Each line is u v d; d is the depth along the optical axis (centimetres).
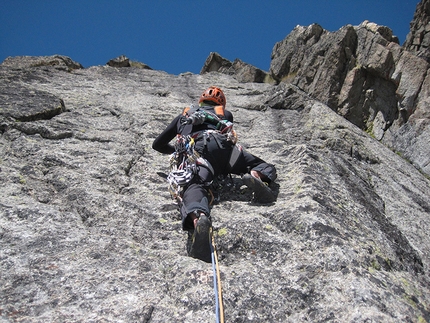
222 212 417
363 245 376
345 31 918
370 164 643
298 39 1050
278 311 307
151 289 322
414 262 415
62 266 331
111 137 575
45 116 595
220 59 1202
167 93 856
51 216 387
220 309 301
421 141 778
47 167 474
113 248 357
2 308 291
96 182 454
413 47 898
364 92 880
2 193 410
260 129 702
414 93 832
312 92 910
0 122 539
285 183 475
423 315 315
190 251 360
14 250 341
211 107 468
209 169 411
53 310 295
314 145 637
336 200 446
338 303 307
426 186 657
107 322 288
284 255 352
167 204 425
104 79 928
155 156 544
